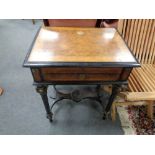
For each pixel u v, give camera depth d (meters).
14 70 2.18
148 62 1.63
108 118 1.60
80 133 1.47
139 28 1.51
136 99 1.23
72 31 1.41
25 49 2.63
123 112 1.67
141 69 1.54
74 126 1.52
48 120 1.57
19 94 1.83
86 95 1.83
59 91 1.85
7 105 1.70
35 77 1.12
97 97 1.68
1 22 3.60
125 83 1.17
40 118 1.58
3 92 1.85
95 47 1.19
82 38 1.30
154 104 1.72
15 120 1.56
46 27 1.45
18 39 2.93
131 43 1.57
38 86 1.17
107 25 1.70
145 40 1.55
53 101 1.76
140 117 1.62
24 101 1.75
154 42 1.55
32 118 1.58
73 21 1.63
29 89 1.89
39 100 1.76
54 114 1.62
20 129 1.49
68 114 1.63
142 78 1.42
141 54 1.60
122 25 1.49
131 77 1.43
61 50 1.14
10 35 3.07
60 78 1.12
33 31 3.26
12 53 2.52
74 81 1.15
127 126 1.54
